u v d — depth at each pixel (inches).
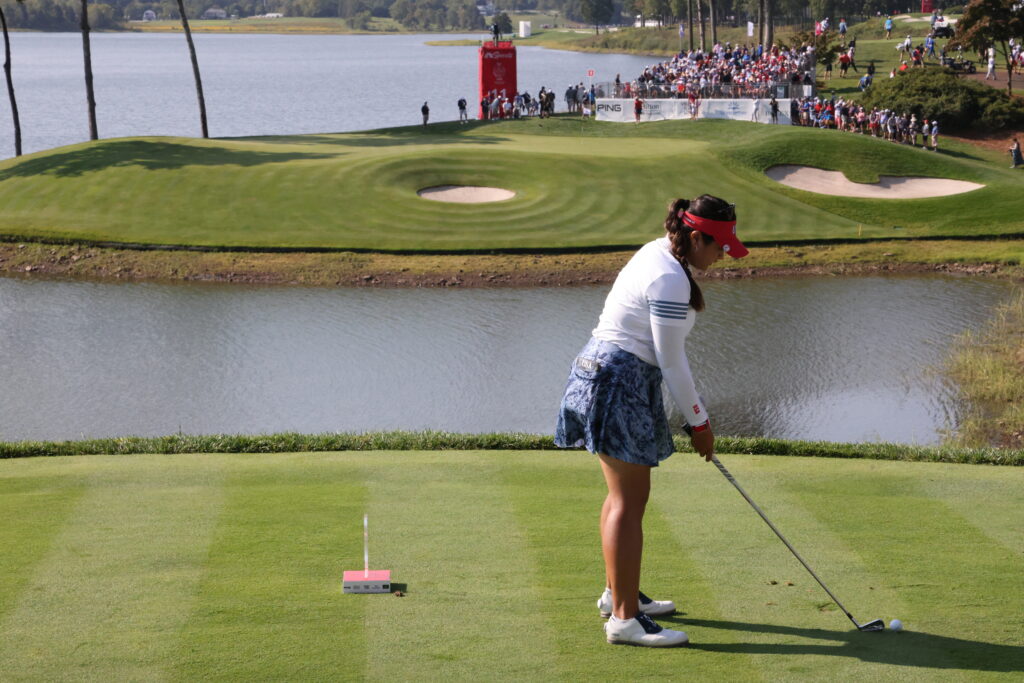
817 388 862.5
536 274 1328.7
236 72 6968.5
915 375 890.7
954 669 178.5
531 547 243.0
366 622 195.5
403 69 7140.8
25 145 3073.3
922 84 2337.6
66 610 201.0
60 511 277.6
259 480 322.0
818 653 184.7
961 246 1456.7
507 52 2517.2
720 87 2278.5
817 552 244.4
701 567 233.0
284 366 948.6
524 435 407.5
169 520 267.0
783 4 6584.6
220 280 1314.0
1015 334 1016.9
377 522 264.8
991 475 337.7
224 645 184.1
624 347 188.1
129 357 979.9
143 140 1903.3
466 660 179.3
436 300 1218.0
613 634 187.5
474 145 2004.2
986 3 2491.4
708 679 173.8
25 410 825.5
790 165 1833.2
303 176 1694.1
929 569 231.9
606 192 1665.8
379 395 861.2
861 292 1241.4
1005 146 2218.3
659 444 192.2
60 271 1353.3
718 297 1223.5
